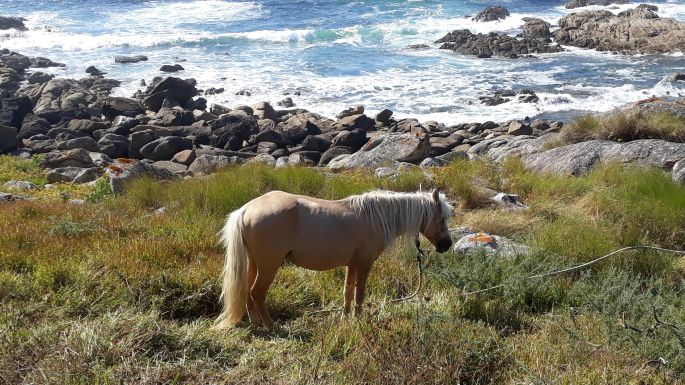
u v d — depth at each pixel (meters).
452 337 6.88
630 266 9.85
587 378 6.22
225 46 45.59
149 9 57.59
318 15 54.78
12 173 20.69
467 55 43.31
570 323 7.80
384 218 7.29
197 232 10.62
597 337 7.37
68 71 39.50
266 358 6.57
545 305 8.68
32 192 17.03
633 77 37.22
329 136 27.27
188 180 15.33
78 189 18.30
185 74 38.69
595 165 16.48
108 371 5.79
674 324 7.34
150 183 14.55
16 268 8.67
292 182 14.60
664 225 11.60
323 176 15.49
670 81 35.09
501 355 6.70
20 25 50.28
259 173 14.84
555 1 62.69
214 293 8.18
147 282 8.15
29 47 45.25
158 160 26.02
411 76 38.00
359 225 7.19
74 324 6.66
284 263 9.52
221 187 13.58
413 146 20.67
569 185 14.55
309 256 7.08
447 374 6.13
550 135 20.59
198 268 8.68
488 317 8.02
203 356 6.55
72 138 27.52
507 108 31.97
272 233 6.92
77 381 5.70
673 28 45.78
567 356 6.78
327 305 8.36
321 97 34.03
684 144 16.67
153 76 38.19
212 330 7.17
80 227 10.78
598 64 40.69
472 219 12.32
